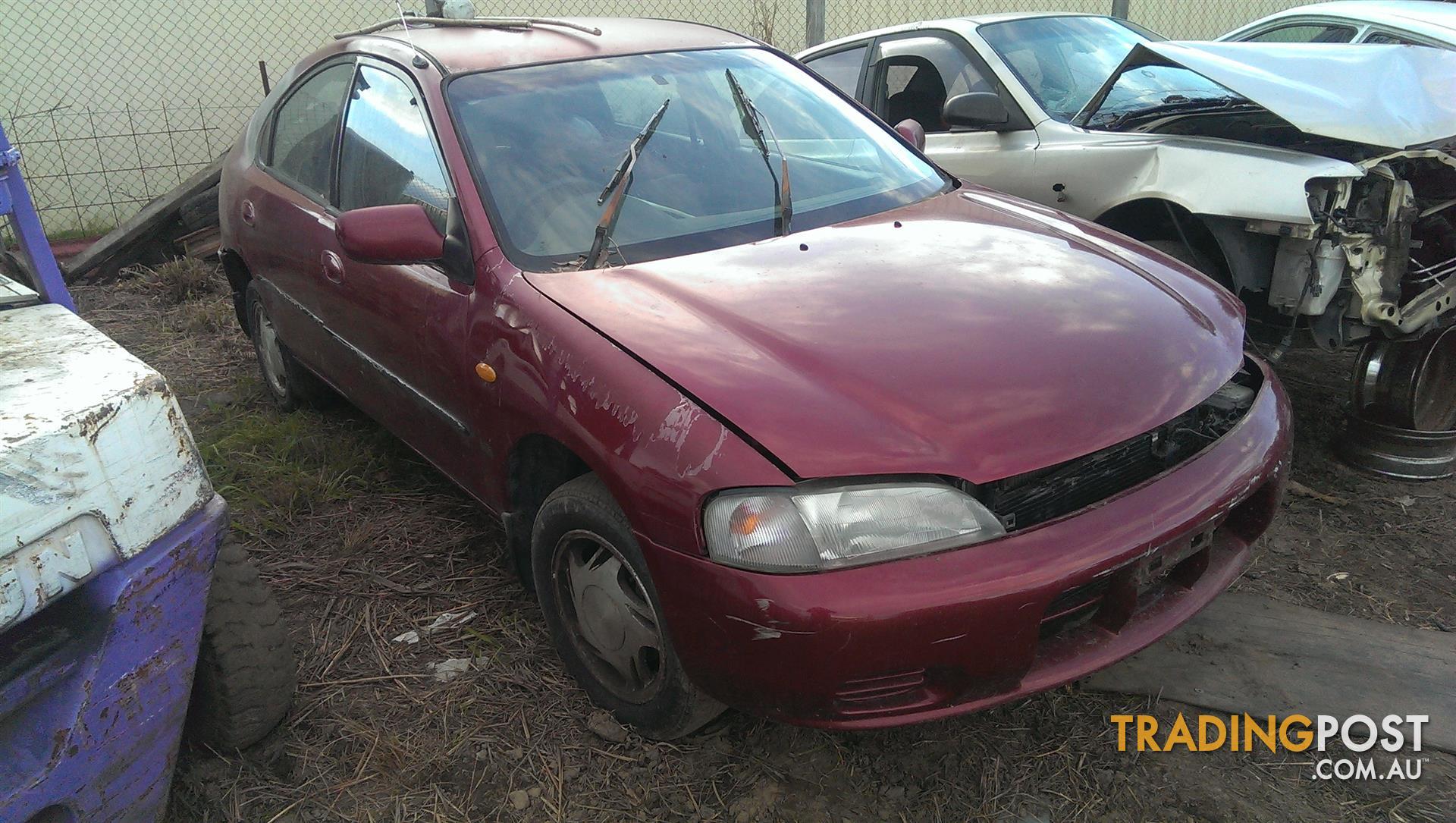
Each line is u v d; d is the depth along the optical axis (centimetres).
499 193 263
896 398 196
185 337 558
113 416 153
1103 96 419
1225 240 353
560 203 264
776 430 189
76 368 164
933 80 489
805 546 183
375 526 336
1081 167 405
